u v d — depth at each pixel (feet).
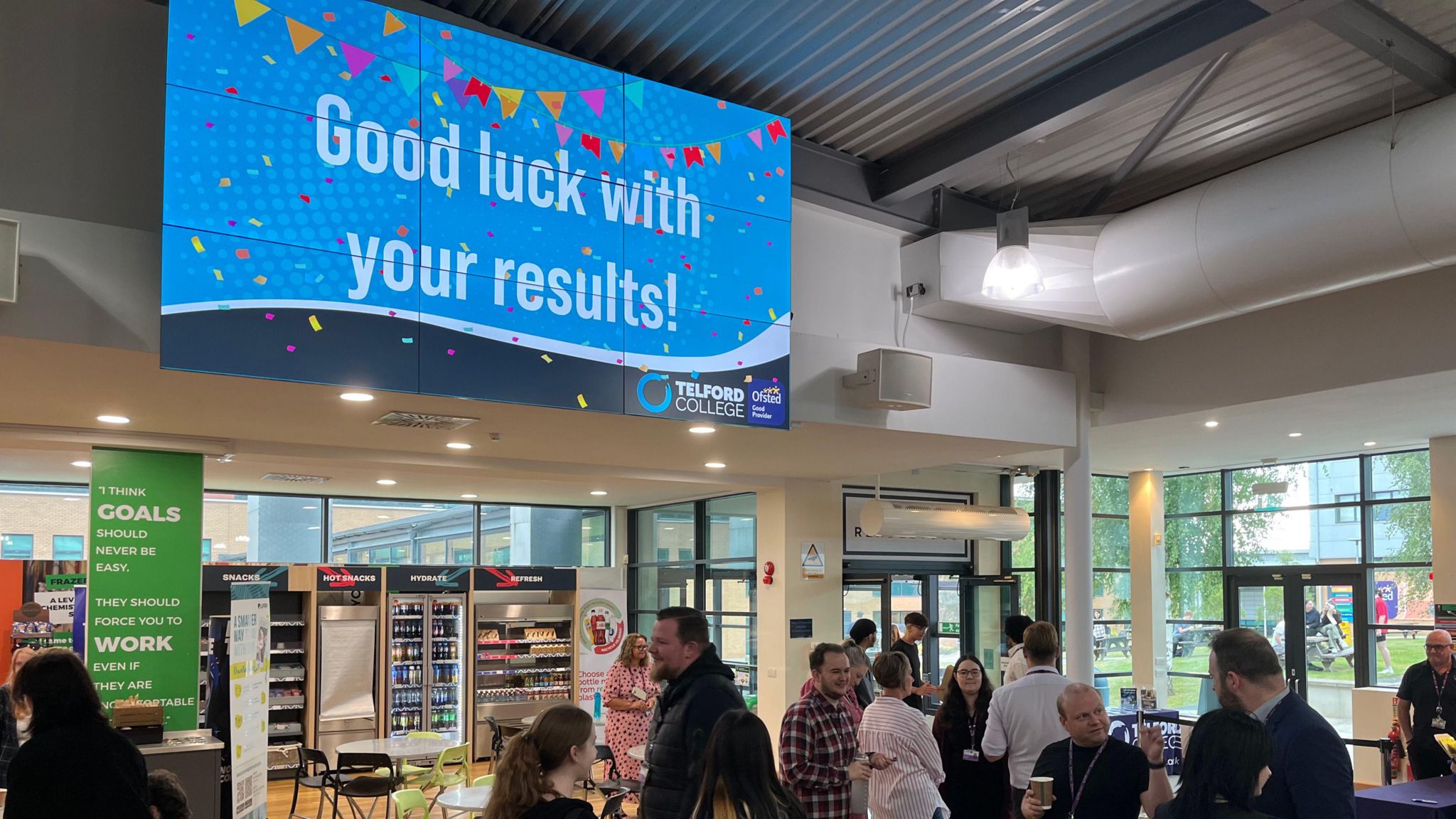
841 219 25.09
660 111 19.89
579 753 9.41
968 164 22.34
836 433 24.03
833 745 14.83
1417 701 23.06
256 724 22.41
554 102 18.67
